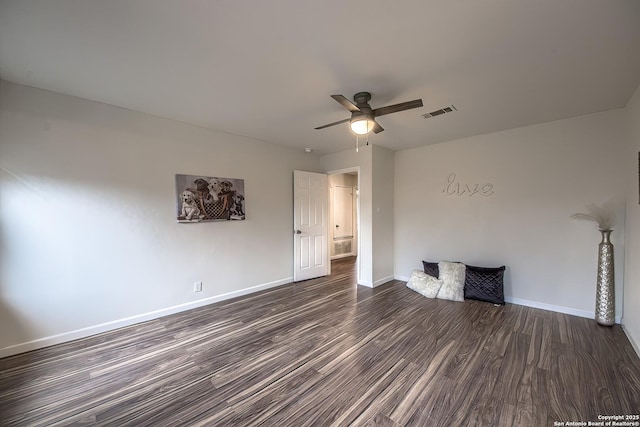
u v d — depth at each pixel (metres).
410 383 1.93
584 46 1.76
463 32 1.65
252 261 4.07
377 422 1.58
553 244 3.25
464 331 2.73
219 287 3.69
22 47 1.81
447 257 4.18
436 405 1.72
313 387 1.90
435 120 3.20
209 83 2.32
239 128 3.54
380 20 1.55
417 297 3.81
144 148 3.02
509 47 1.79
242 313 3.26
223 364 2.19
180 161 3.29
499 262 3.67
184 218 3.32
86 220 2.67
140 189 3.00
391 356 2.28
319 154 5.10
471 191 3.92
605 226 2.85
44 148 2.45
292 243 4.68
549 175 3.27
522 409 1.67
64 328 2.55
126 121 2.90
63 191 2.54
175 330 2.81
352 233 7.52
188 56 1.92
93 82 2.31
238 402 1.76
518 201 3.50
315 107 2.83
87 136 2.67
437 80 2.24
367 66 2.04
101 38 1.72
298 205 4.68
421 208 4.48
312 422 1.59
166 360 2.25
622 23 1.54
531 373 2.03
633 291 2.47
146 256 3.05
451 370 2.08
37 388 1.90
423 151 4.45
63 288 2.55
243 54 1.90
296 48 1.82
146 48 1.83
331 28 1.62
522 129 3.45
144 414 1.66
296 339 2.60
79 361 2.23
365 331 2.76
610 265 2.80
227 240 3.77
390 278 4.75
